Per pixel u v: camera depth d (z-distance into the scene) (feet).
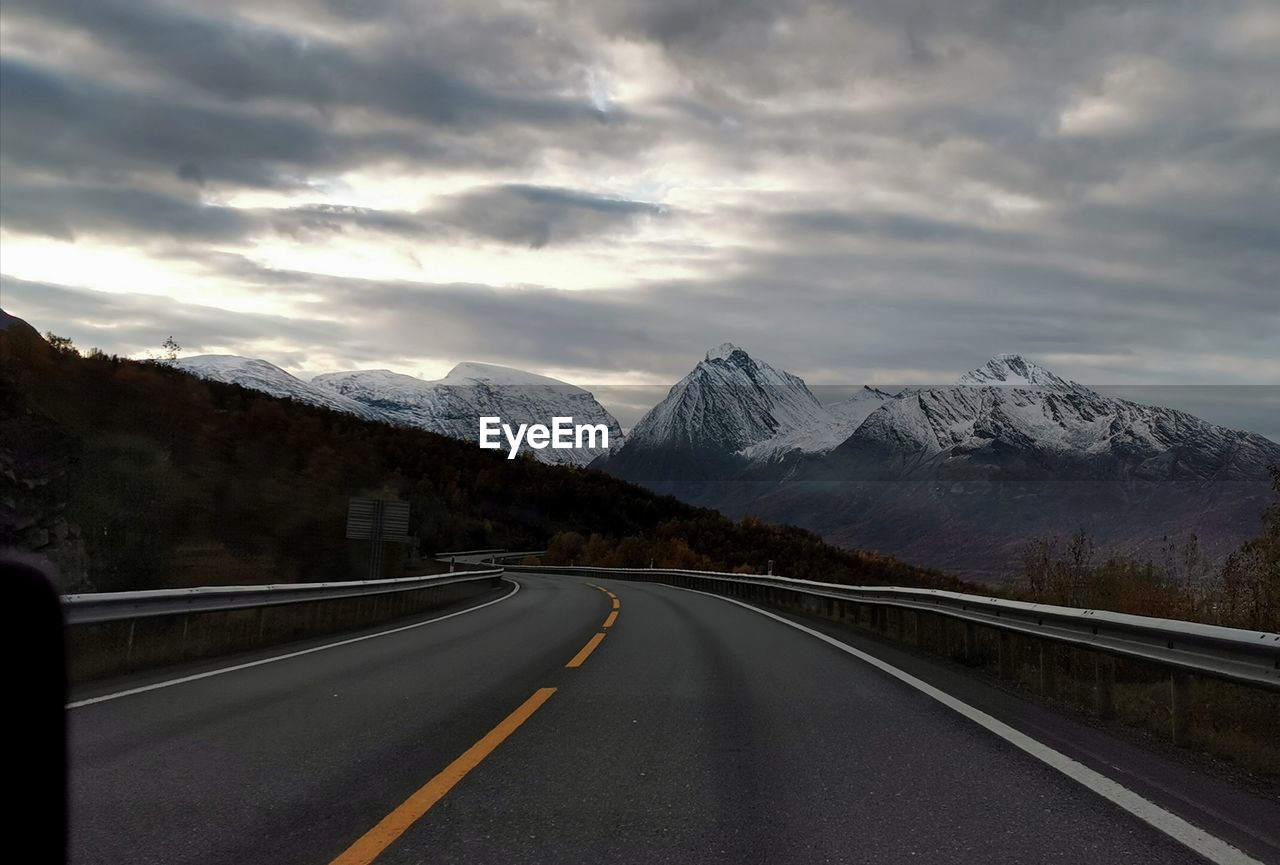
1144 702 29.43
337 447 266.57
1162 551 52.95
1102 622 26.30
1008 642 38.55
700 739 23.80
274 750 22.35
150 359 226.17
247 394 307.37
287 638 51.93
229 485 168.76
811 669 37.76
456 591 100.94
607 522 558.56
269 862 14.40
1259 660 19.74
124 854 14.73
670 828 16.29
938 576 214.07
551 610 78.79
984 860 14.62
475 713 27.43
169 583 108.27
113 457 119.96
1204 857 14.75
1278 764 21.20
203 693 31.17
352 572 158.92
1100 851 15.05
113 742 23.21
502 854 14.87
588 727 25.35
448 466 501.97
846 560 399.03
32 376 132.67
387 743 23.17
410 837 15.69
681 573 156.46
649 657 42.01
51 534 77.92
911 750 22.54
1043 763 21.18
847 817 16.98
